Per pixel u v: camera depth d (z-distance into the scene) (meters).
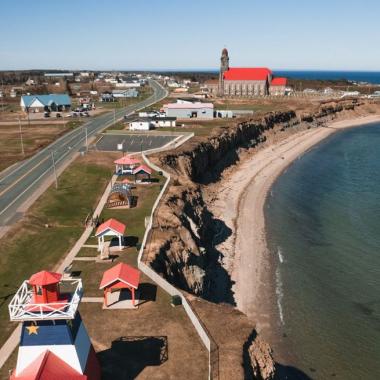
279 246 61.56
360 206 78.50
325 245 61.91
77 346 23.94
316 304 47.44
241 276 53.41
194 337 30.92
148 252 43.72
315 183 92.88
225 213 74.00
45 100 160.88
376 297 48.78
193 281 47.38
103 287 33.91
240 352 29.12
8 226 50.12
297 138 142.12
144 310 34.25
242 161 108.69
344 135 153.88
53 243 47.25
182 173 79.56
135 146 93.44
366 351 40.12
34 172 74.19
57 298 23.17
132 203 59.47
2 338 31.08
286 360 38.91
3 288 37.94
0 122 133.38
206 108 135.25
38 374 22.20
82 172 73.94
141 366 27.97
